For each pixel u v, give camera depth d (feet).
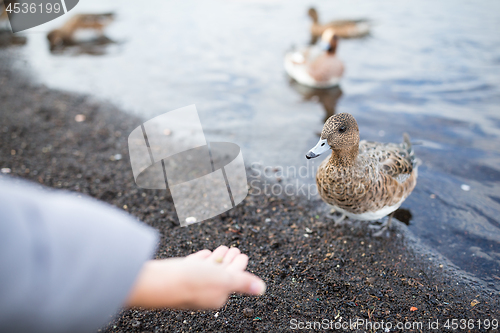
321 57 23.76
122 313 9.08
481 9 32.48
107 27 32.32
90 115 20.70
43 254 2.10
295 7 36.65
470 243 12.15
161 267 3.35
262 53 28.55
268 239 12.25
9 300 1.96
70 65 27.48
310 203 14.30
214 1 38.55
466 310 9.71
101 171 15.71
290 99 22.76
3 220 2.02
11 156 16.29
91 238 2.27
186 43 30.14
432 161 16.28
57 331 2.12
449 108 20.10
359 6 35.94
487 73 23.18
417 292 10.28
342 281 10.57
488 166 15.61
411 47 27.61
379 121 19.62
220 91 23.56
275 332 8.82
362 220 12.89
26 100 22.07
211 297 3.54
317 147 10.82
